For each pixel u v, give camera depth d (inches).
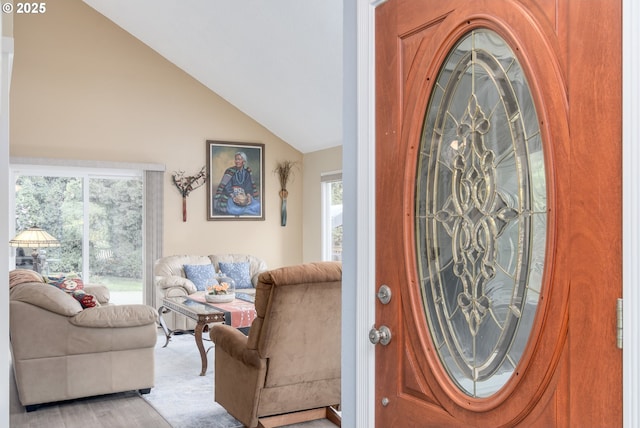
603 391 46.4
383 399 72.3
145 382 165.3
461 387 61.9
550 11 51.5
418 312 66.8
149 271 292.5
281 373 130.3
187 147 305.7
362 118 75.5
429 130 66.0
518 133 55.2
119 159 289.0
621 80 45.1
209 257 298.4
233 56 266.4
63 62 277.9
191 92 307.3
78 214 283.0
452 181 63.0
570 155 49.4
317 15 211.6
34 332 151.4
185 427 139.3
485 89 59.0
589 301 47.6
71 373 155.6
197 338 187.6
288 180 334.6
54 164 271.0
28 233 238.1
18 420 145.5
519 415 54.7
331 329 134.5
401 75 69.4
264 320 126.3
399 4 69.7
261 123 325.7
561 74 50.4
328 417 142.3
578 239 48.7
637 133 43.4
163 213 298.2
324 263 131.5
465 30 60.6
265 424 133.5
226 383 142.9
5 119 113.8
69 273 280.5
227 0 226.1
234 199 317.7
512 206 55.9
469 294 60.9
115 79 288.8
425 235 66.6
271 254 329.1
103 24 286.7
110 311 160.2
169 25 266.1
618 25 45.3
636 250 43.4
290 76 259.3
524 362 53.8
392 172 70.6
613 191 45.7
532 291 53.7
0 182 113.0
